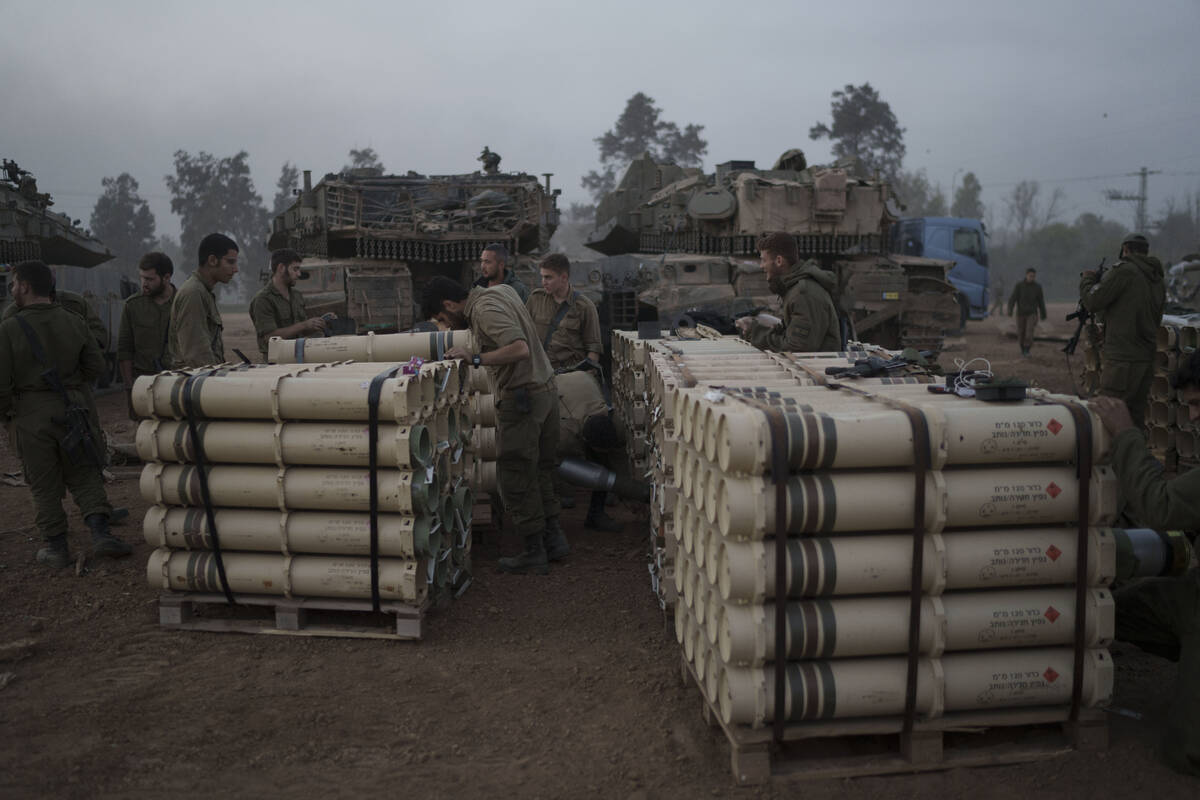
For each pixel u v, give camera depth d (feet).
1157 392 27.61
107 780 11.25
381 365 17.04
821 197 47.98
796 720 11.04
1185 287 61.16
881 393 12.99
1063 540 11.29
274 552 15.87
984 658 11.35
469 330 20.02
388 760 11.80
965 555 11.05
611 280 48.78
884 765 11.31
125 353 27.78
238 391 15.23
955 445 10.90
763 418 10.52
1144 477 10.80
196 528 15.75
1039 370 55.36
